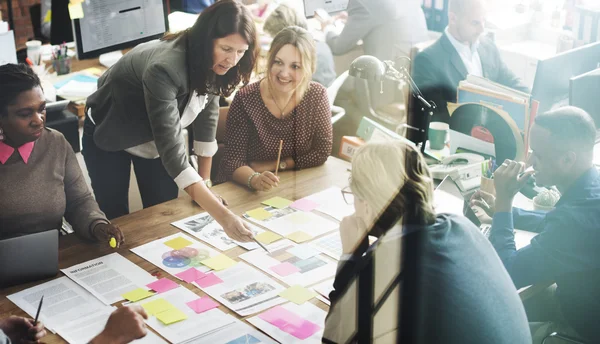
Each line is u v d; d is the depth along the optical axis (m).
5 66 1.91
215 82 2.15
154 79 1.99
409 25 2.91
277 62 2.42
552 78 2.23
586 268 1.79
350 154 2.49
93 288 1.77
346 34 3.12
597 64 2.34
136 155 2.43
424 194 1.49
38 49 3.29
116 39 3.11
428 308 1.42
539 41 3.14
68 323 1.62
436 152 2.18
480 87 2.22
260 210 2.19
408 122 2.17
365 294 1.48
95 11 2.99
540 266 1.84
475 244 1.48
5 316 1.64
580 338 1.78
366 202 1.53
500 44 3.09
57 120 2.96
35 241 1.77
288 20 3.01
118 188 2.50
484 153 2.20
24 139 1.93
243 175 2.36
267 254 1.95
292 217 2.14
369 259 1.47
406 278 1.44
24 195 1.97
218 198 2.20
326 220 2.13
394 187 1.49
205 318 1.66
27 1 5.43
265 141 2.48
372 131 2.15
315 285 1.81
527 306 1.95
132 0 3.10
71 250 1.95
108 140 2.35
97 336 1.47
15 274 1.76
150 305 1.70
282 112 2.47
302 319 1.66
